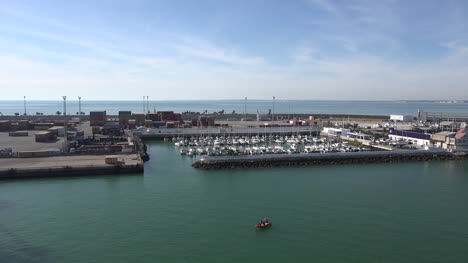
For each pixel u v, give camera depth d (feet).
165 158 383.86
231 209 209.15
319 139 515.50
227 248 158.51
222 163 333.83
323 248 158.92
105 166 299.38
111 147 375.45
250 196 236.02
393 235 173.06
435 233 175.94
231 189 253.65
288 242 164.66
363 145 455.22
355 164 352.49
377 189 254.88
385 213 203.31
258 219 192.95
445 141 406.21
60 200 225.56
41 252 154.71
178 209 209.05
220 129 577.43
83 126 651.66
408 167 337.93
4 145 420.77
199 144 472.44
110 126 602.44
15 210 206.18
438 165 347.77
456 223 188.96
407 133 471.21
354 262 146.61
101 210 206.69
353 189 254.47
